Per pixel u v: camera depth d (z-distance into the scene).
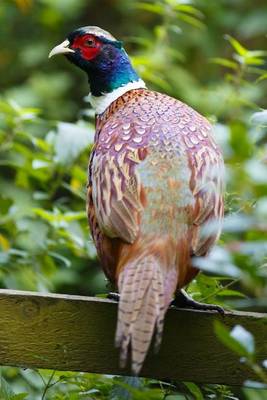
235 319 7.30
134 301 6.39
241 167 5.73
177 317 7.30
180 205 6.91
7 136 11.08
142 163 7.09
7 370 9.11
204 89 15.09
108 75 8.66
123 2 18.23
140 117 7.52
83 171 10.99
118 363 7.24
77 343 7.24
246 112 13.74
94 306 7.24
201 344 7.29
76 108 16.95
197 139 7.30
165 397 7.70
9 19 18.14
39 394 8.87
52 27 18.16
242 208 7.61
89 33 8.76
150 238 6.79
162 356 7.29
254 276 5.63
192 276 7.00
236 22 17.59
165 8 12.95
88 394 7.80
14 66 17.94
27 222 10.53
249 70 10.90
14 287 10.36
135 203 6.94
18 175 11.27
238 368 7.28
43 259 10.48
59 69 17.81
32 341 7.22
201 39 17.48
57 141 10.39
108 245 7.09
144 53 13.99
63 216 10.34
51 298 7.23
